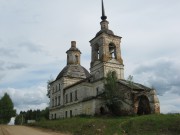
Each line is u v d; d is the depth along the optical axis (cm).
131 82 3988
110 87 4034
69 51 5972
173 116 2647
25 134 2491
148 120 2569
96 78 4672
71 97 5119
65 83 5497
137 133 2270
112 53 4831
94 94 4622
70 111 5028
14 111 7394
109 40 4688
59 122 3434
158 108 3753
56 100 5791
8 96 7412
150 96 3819
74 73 5650
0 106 7188
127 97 3878
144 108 3841
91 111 4169
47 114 7144
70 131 2664
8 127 3566
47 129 3075
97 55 4869
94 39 4859
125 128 2488
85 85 4688
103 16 4947
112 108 3978
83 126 2756
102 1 5066
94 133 2405
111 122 2809
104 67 4450
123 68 4659
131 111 3734
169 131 2208
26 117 9506
